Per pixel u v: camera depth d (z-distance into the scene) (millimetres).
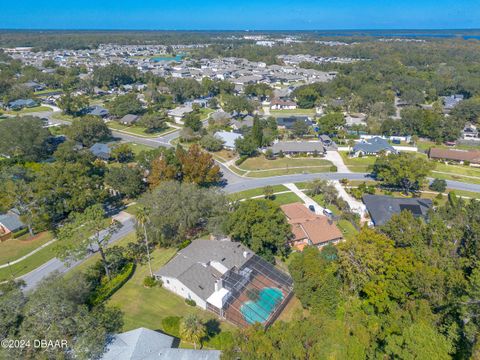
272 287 55406
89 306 51719
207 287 54031
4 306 42656
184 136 132375
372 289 47844
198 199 70875
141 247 69188
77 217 60344
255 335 37875
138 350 41562
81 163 93062
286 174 107188
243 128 141000
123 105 160250
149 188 88438
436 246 54094
